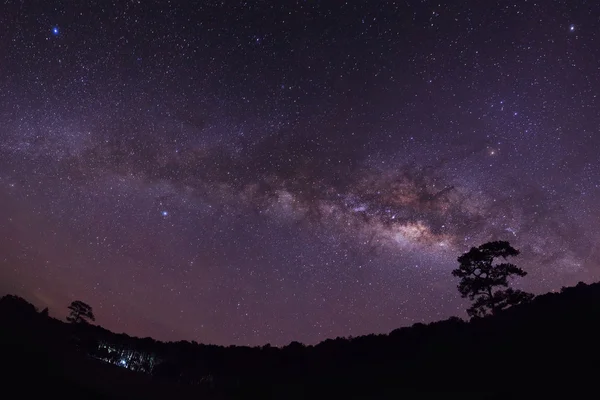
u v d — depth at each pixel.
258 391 30.19
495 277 28.50
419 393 21.75
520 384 18.42
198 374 37.25
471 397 18.84
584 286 29.66
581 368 18.08
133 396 21.70
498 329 27.42
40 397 16.33
